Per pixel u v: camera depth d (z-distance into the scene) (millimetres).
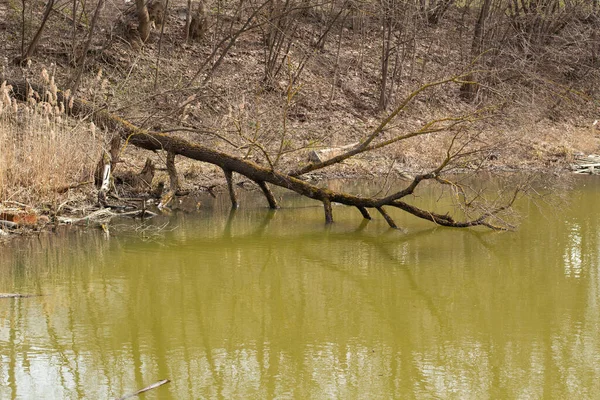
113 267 8305
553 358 5867
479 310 7070
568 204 13016
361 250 9406
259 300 7316
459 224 10609
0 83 13008
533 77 16641
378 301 7328
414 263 8805
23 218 9906
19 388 5164
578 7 25172
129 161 13938
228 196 13242
